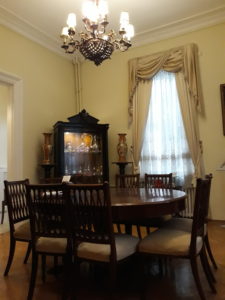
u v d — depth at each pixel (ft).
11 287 6.61
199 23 13.33
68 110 16.30
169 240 5.76
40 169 13.84
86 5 8.20
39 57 14.37
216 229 11.10
